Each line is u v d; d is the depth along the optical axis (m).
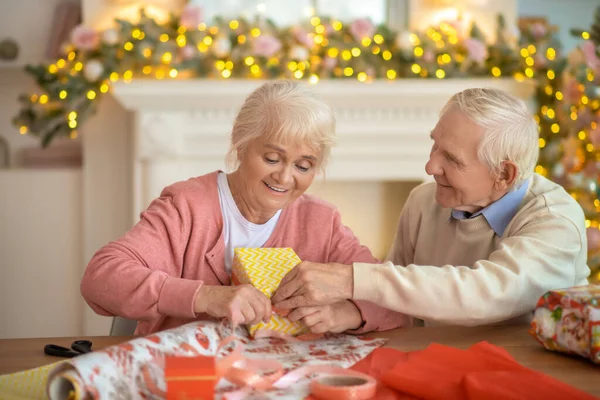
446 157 1.49
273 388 1.02
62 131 3.12
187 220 1.45
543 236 1.40
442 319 1.31
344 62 3.11
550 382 0.96
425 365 1.06
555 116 3.22
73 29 3.13
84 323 3.36
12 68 3.47
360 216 3.53
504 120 1.43
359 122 3.19
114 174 3.33
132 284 1.26
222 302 1.21
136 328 1.57
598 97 2.96
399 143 3.24
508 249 1.38
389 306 1.31
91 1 3.16
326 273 1.30
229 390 1.00
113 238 3.36
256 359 1.14
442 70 3.16
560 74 3.21
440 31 3.25
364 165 3.25
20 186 3.30
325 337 1.34
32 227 3.32
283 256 1.40
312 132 1.34
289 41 3.12
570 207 1.49
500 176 1.49
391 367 1.13
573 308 1.17
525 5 4.18
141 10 3.07
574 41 4.20
